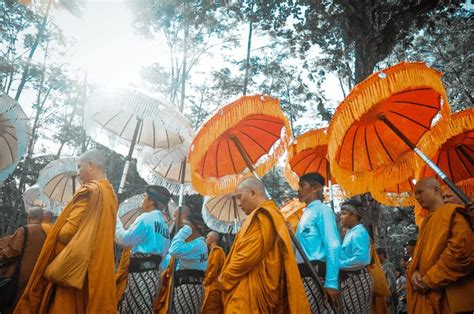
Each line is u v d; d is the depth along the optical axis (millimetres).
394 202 5156
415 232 25312
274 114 4289
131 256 4848
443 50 21328
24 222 24531
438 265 3713
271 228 3707
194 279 5477
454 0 10953
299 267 4184
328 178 5297
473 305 3635
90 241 3602
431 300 3803
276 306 3658
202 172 4859
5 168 4992
